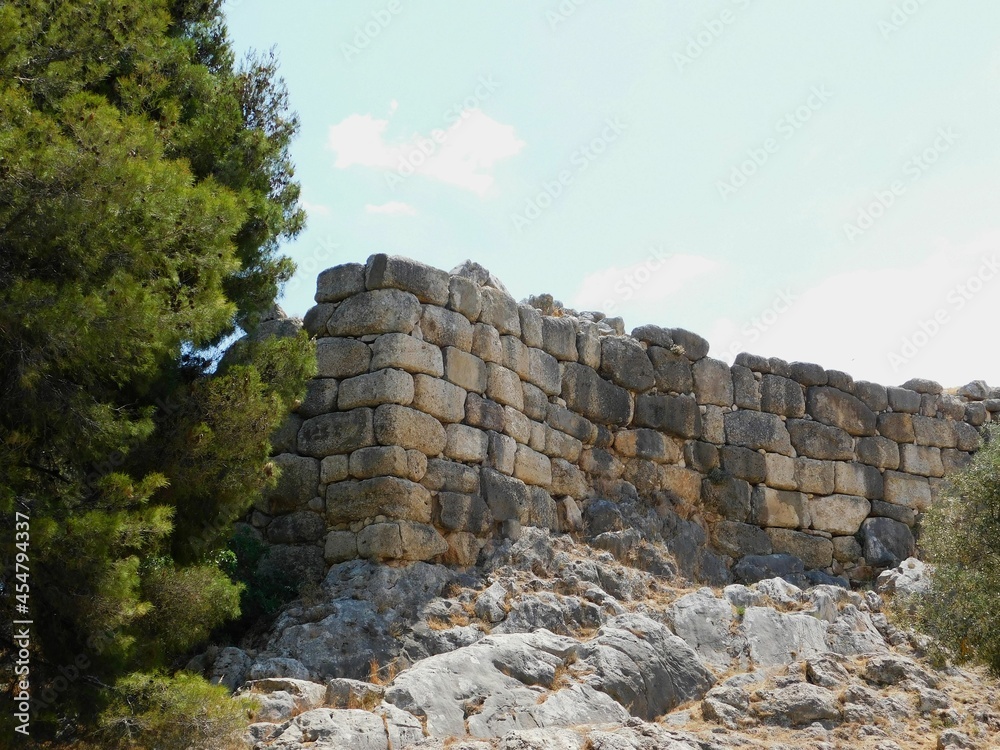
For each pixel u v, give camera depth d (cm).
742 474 2192
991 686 1595
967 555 1475
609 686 1407
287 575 1675
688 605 1680
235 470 1377
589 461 2028
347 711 1241
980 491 1495
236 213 1277
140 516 1167
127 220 1166
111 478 1173
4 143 1075
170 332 1218
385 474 1647
